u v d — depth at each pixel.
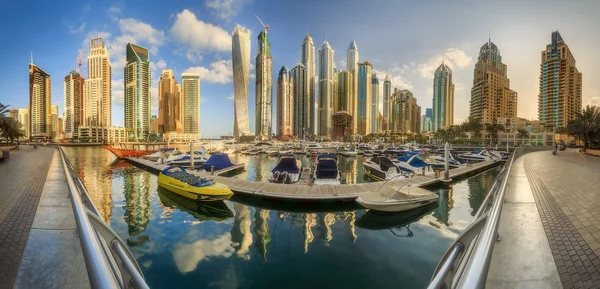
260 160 49.25
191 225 11.95
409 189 14.91
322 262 8.40
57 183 14.55
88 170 31.47
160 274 7.67
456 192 19.00
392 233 10.95
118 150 45.59
